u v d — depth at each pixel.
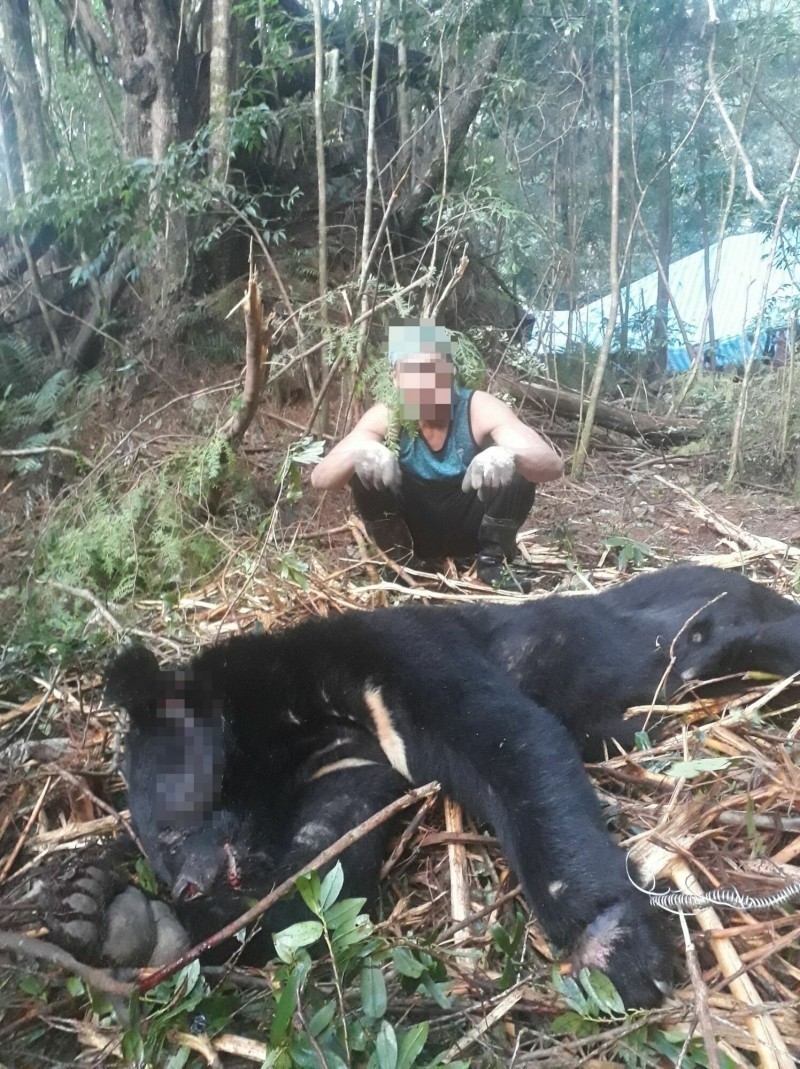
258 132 6.40
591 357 9.81
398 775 2.48
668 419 7.92
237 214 6.25
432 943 1.96
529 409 7.69
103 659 3.38
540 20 7.75
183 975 1.85
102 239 7.02
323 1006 1.78
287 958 1.73
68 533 4.43
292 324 6.03
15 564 4.73
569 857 2.04
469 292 8.16
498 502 4.11
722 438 6.89
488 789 2.25
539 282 9.89
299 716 2.51
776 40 8.12
